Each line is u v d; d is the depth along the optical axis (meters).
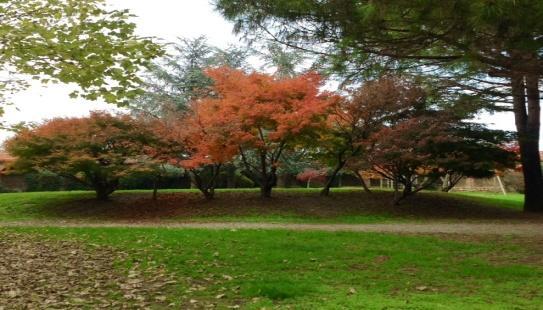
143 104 27.06
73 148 18.83
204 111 18.48
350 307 5.32
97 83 6.86
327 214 18.03
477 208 19.62
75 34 6.76
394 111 18.52
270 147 18.88
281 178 29.22
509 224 15.19
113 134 18.80
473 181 37.44
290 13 6.60
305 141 19.34
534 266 7.91
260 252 9.05
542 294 6.02
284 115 17.27
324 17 6.54
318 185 31.27
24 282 6.92
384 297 5.86
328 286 6.52
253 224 15.43
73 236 11.41
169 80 29.02
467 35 6.32
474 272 7.37
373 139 18.17
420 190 21.09
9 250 9.58
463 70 8.71
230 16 7.11
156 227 13.87
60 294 6.25
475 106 14.99
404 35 6.67
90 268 7.85
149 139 19.16
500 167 18.73
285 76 21.27
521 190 35.72
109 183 20.70
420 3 5.74
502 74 8.02
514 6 5.35
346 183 32.50
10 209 19.75
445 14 5.89
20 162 19.06
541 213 18.70
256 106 17.58
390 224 15.44
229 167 26.20
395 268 7.76
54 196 21.73
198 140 18.52
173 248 9.51
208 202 19.80
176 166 20.98
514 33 6.09
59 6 7.00
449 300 5.65
